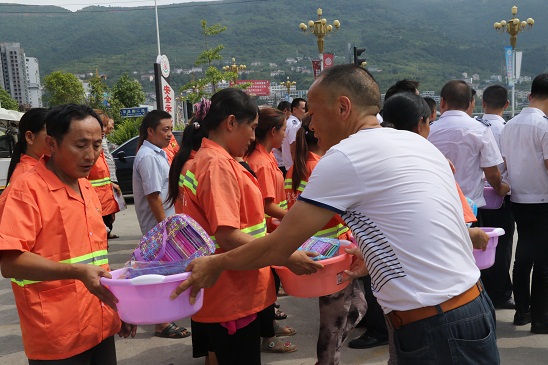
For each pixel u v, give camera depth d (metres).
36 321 2.05
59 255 2.10
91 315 2.15
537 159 3.67
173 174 2.76
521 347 3.66
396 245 1.64
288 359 3.62
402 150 1.70
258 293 2.46
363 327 4.16
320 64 14.51
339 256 2.41
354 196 1.65
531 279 4.07
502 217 4.30
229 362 2.49
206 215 2.33
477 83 148.25
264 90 42.28
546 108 3.78
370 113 1.83
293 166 3.25
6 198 2.01
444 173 1.76
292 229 1.70
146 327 4.38
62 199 2.12
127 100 38.41
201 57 23.33
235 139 2.46
